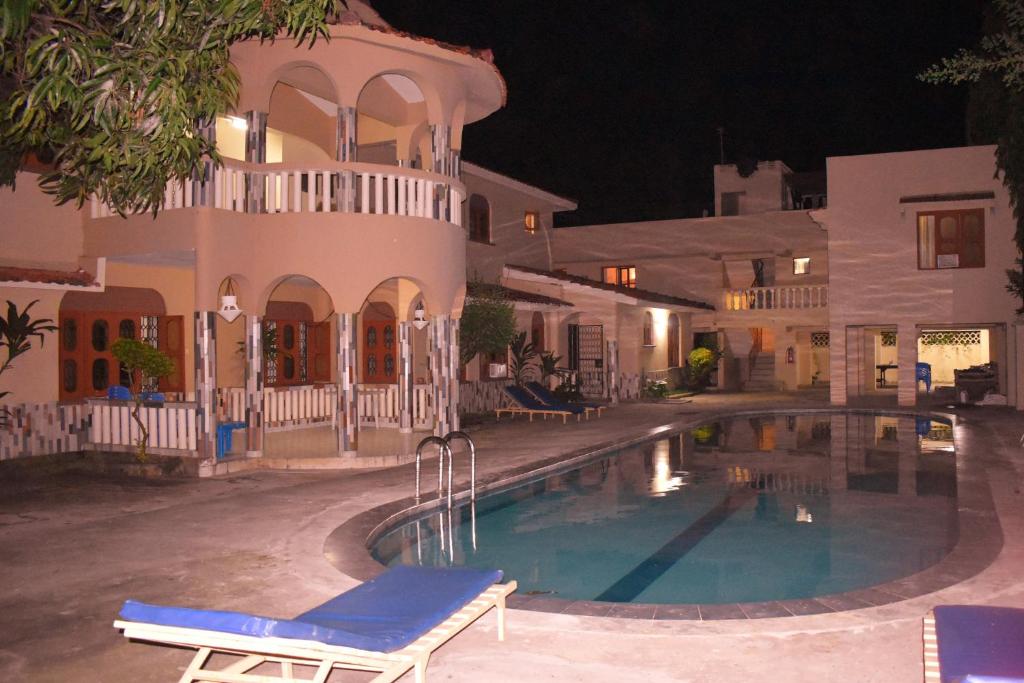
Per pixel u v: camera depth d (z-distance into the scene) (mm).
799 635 5746
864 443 17672
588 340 28578
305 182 17328
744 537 9922
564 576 8414
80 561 7832
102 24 8445
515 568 8695
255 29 8578
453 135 15445
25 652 5609
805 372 33906
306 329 20109
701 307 30156
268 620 4207
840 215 25203
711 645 5609
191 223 12898
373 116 16625
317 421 18375
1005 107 22703
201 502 10625
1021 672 3910
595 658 5438
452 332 15453
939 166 24219
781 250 30906
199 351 12836
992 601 6316
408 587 5594
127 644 5758
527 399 21188
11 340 13000
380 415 18219
